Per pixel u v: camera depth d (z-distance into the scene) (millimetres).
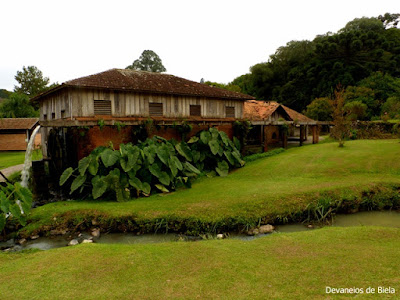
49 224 8492
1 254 6414
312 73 50188
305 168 14430
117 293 4215
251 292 4098
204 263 5188
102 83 13727
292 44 59469
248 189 11180
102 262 5391
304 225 8617
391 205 10023
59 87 13180
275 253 5570
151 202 10016
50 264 5398
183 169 13328
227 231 8148
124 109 14578
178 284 4418
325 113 37594
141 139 14336
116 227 8453
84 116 13250
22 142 31438
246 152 19891
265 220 8641
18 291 4371
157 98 15828
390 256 5195
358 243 6023
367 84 39281
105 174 11125
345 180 11789
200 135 15547
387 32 54188
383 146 18266
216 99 18859
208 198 10141
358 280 4316
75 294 4227
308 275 4543
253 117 23609
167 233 8156
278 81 60344
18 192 8742
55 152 13734
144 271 4934
